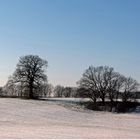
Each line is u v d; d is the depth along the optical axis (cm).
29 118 3653
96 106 8712
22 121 3278
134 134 2502
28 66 9125
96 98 9756
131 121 4397
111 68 10250
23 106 5069
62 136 2078
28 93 9094
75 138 2005
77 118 4259
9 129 2411
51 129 2588
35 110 4628
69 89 16338
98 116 5041
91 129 2806
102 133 2458
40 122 3325
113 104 9244
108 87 9912
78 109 5944
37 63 9212
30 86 9094
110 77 10094
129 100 10106
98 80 9956
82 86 9950
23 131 2303
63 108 5538
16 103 5522
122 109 8806
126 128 3234
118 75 10288
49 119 3772
